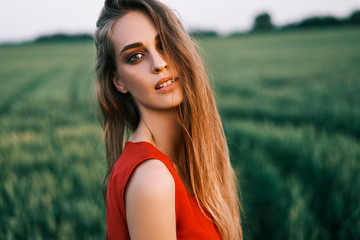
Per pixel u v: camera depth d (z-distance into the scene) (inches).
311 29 2775.6
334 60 809.5
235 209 53.7
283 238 109.3
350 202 120.3
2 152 197.2
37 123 301.4
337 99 331.6
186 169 45.3
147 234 29.3
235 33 3061.0
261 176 155.3
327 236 109.7
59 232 111.7
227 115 299.6
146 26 36.9
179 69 37.9
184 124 40.3
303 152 164.9
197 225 36.3
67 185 145.0
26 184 146.6
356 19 2652.6
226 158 50.1
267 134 207.6
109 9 38.4
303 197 126.4
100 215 121.4
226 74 636.1
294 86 462.3
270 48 1422.2
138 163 31.6
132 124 48.6
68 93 540.7
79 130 250.5
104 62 40.3
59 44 2731.3
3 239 109.6
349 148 164.2
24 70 1074.1
